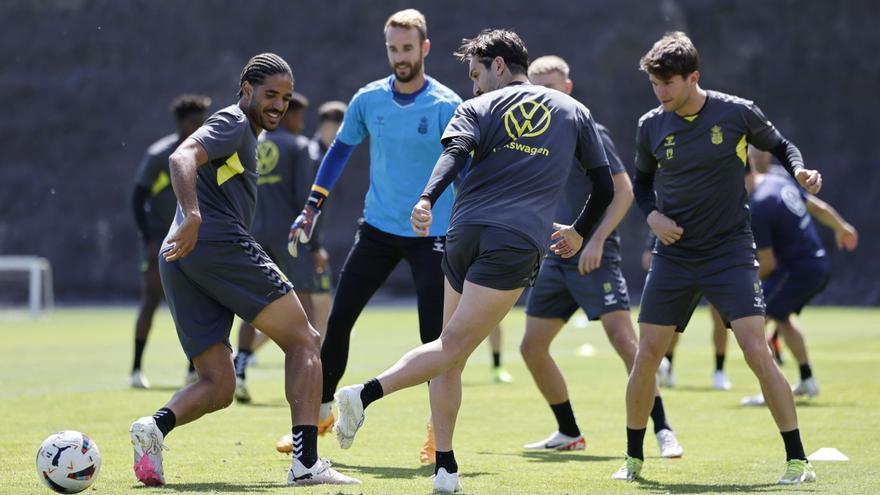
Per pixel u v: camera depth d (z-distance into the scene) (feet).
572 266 85.92
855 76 389.60
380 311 325.83
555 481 67.72
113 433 87.25
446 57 395.75
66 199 418.31
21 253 415.64
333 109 131.64
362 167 392.27
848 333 224.33
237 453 77.71
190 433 88.28
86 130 421.59
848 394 119.85
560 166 62.69
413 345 192.54
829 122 390.42
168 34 422.82
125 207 415.85
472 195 62.39
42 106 424.05
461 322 60.13
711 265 70.08
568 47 395.55
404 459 77.15
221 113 64.34
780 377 68.54
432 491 61.77
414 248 81.20
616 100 392.68
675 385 133.69
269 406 108.47
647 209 72.64
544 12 398.01
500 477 69.41
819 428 93.56
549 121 63.00
